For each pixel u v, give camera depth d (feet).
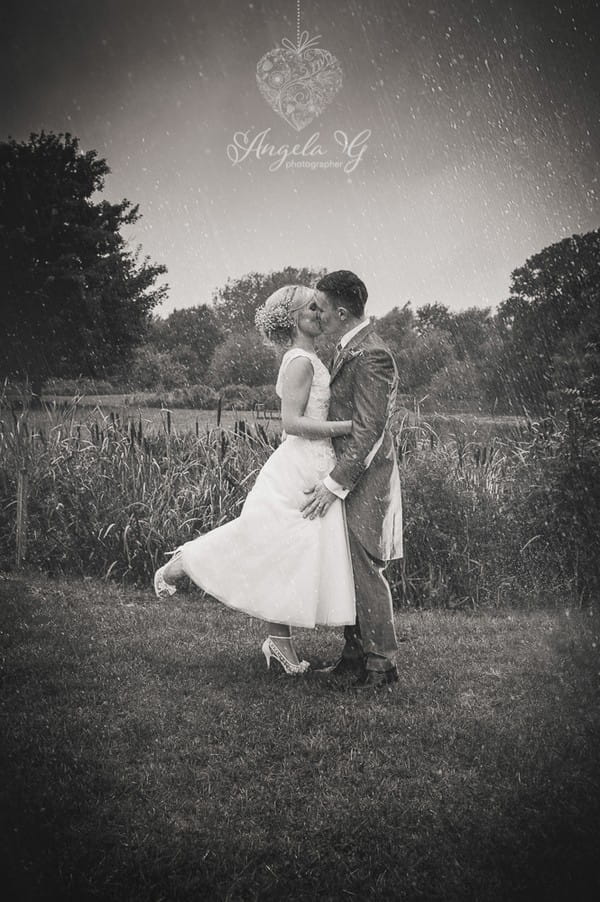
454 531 15.20
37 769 7.27
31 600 13.69
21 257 71.92
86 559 16.24
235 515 16.31
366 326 9.68
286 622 9.53
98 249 74.13
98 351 70.85
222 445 17.49
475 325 47.03
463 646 11.83
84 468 17.67
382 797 6.89
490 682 10.11
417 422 18.61
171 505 16.83
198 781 7.16
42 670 10.14
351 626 10.32
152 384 64.64
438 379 40.01
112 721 8.52
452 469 16.74
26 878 5.61
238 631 12.35
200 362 65.72
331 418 9.82
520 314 43.60
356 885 5.66
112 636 11.83
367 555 9.66
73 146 72.08
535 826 6.42
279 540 9.50
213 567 9.68
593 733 8.29
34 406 22.24
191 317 66.54
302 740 8.11
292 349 9.76
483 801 6.83
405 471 15.92
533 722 8.63
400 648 11.75
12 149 72.02
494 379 37.73
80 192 73.46
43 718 8.50
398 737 8.26
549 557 15.19
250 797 6.89
